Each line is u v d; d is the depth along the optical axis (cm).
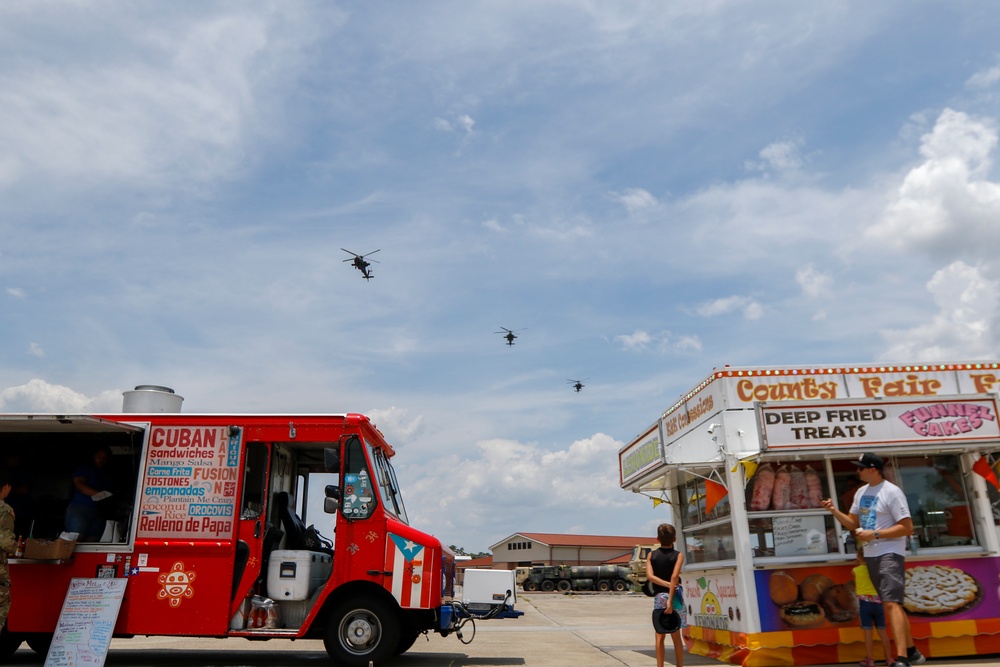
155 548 834
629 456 1140
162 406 972
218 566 830
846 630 818
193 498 849
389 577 834
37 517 914
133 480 896
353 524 852
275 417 880
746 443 875
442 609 901
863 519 738
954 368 941
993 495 865
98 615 795
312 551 891
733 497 849
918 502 866
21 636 857
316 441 880
